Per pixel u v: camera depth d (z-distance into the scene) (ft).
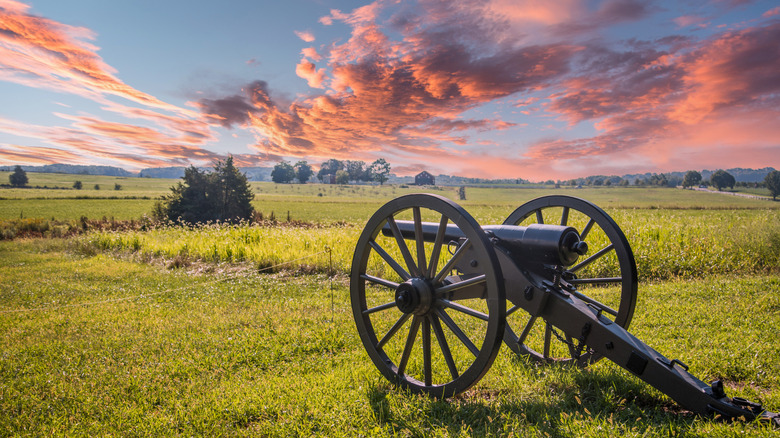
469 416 9.77
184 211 124.77
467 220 9.82
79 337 18.34
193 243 45.32
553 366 12.63
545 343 13.46
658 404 10.25
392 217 11.78
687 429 8.47
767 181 276.00
